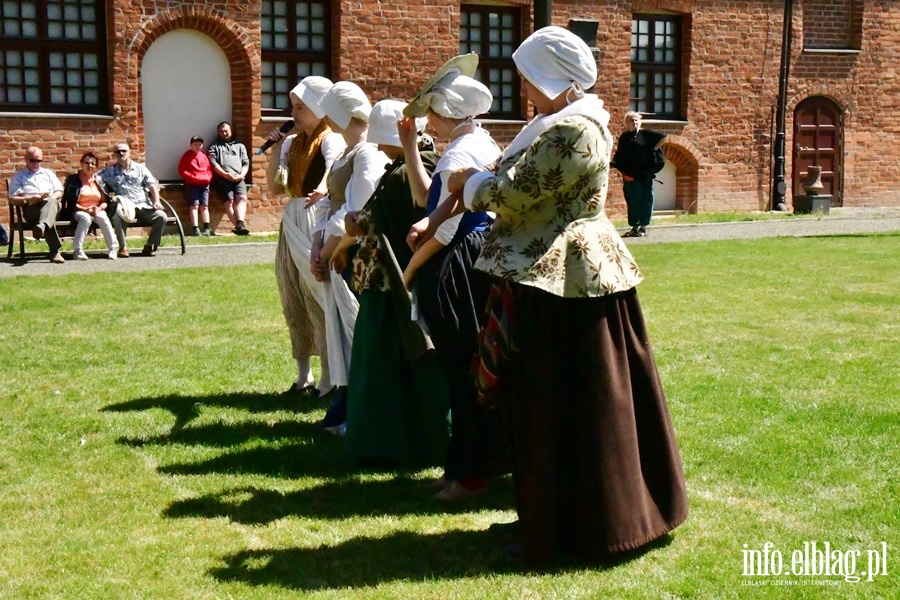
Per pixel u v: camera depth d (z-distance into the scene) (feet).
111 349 26.84
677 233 57.21
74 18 53.31
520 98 64.44
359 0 59.16
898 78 75.72
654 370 14.16
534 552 13.71
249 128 57.21
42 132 52.44
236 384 23.44
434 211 15.11
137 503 16.16
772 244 49.67
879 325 29.76
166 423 20.35
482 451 16.20
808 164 73.87
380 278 17.31
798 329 29.14
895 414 20.34
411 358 16.76
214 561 14.07
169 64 55.62
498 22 63.77
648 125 68.08
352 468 17.93
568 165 13.08
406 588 13.21
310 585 13.32
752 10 70.18
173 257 46.52
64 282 37.55
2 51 52.01
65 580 13.46
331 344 19.67
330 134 20.70
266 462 18.16
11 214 45.32
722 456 17.85
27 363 25.20
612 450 13.56
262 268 41.57
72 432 19.71
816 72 73.00
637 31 68.23
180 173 55.06
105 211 46.52
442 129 15.97
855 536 14.52
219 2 55.72
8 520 15.43
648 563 13.79
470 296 16.02
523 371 13.66
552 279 13.25
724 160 70.64
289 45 58.59
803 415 20.31
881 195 76.33
